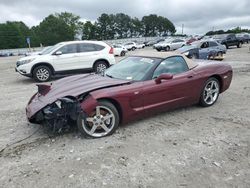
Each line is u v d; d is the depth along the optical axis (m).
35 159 3.87
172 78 5.25
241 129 4.86
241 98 7.00
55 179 3.35
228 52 24.39
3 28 100.62
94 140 4.45
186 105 5.76
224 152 3.98
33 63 10.63
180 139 4.45
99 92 4.45
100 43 11.90
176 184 3.21
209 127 4.96
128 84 4.80
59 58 10.98
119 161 3.75
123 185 3.20
